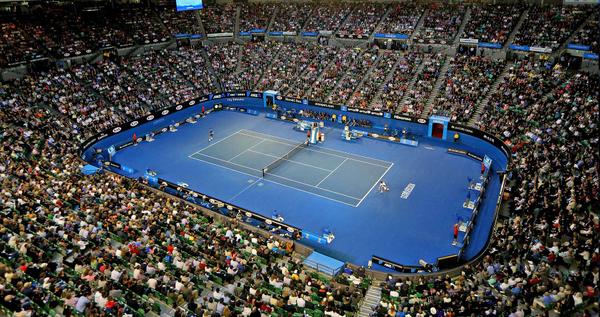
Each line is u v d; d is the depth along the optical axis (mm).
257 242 32969
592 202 30797
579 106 48000
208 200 41312
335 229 37969
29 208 32719
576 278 24297
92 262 26906
